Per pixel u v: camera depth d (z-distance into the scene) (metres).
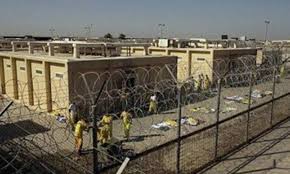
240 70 22.80
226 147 10.57
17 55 18.86
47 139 10.44
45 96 16.42
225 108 16.42
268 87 22.33
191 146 10.38
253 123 13.31
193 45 32.41
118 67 16.53
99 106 13.47
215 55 24.75
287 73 26.02
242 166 9.38
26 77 18.08
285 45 46.50
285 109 15.69
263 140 11.58
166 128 12.90
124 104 14.16
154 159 9.05
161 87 15.59
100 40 38.75
